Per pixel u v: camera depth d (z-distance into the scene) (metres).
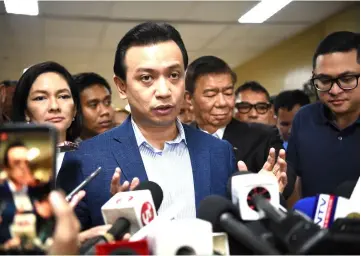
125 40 0.95
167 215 0.70
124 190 0.82
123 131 1.03
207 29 4.57
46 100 1.24
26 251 0.57
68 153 1.02
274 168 0.93
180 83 0.94
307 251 0.54
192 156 1.03
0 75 6.06
